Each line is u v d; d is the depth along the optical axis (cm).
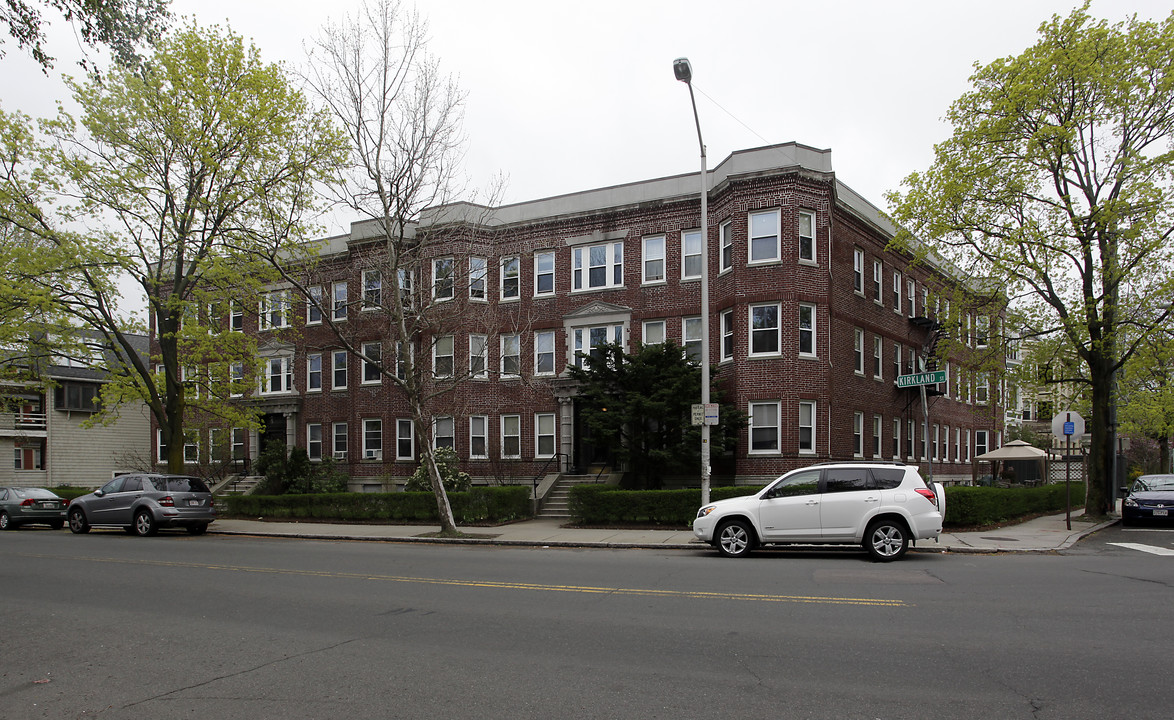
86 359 2439
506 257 2903
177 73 2186
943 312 2472
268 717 552
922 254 2372
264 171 2309
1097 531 1955
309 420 3366
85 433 4116
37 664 709
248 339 2491
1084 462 3419
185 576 1262
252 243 2292
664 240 2706
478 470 2852
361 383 3147
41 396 3947
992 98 2180
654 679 625
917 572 1190
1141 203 2011
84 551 1689
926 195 2294
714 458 2236
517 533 1944
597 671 652
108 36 1070
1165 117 2025
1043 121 2080
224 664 698
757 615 863
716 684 609
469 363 2572
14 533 2288
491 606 951
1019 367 2370
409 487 2583
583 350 2791
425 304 2120
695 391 2209
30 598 1066
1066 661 662
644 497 2011
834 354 2534
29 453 3934
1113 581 1095
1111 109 2061
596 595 1013
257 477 3356
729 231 2498
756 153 2489
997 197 2173
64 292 2230
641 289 2719
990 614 857
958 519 1898
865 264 2848
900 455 3020
